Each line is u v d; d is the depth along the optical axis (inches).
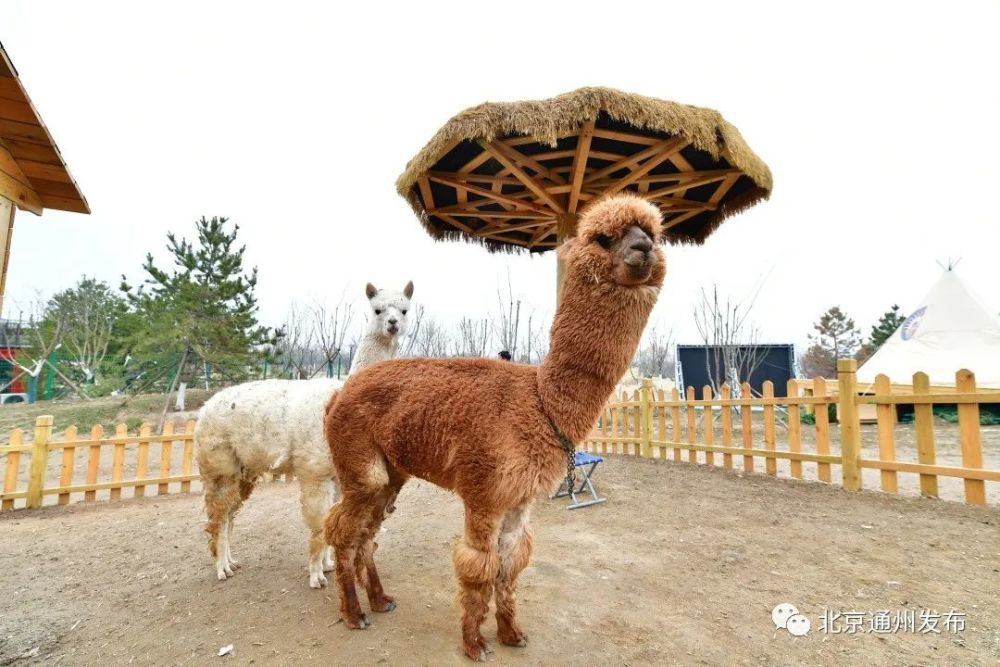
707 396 306.3
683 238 307.4
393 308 201.6
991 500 213.6
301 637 115.3
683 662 104.3
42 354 989.2
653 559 160.2
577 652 107.7
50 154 134.9
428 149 203.0
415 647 109.1
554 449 99.8
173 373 665.6
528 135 196.5
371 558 127.6
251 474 157.6
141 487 292.8
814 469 312.3
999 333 462.9
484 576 97.8
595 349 98.9
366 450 114.1
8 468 265.7
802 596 132.0
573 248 103.7
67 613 133.5
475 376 109.9
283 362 737.6
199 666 106.0
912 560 151.3
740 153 199.5
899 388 442.6
